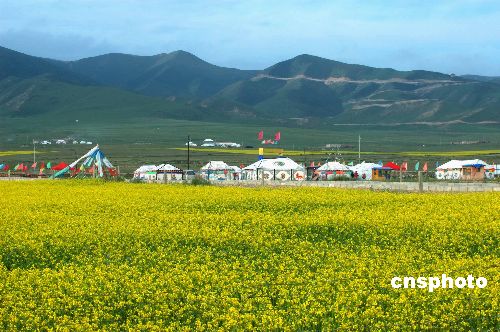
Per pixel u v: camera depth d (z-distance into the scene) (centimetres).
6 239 2675
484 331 1608
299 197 4094
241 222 3062
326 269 2127
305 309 1706
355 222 2986
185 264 2241
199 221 3122
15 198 4172
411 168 12700
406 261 2194
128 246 2595
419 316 1670
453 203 3656
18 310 1758
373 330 1595
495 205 3475
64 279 2041
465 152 18075
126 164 14425
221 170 9825
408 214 3178
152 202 3900
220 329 1608
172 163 14462
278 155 16238
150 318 1736
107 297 1852
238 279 2033
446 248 2530
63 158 16788
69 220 3158
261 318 1678
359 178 9456
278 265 2245
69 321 1683
